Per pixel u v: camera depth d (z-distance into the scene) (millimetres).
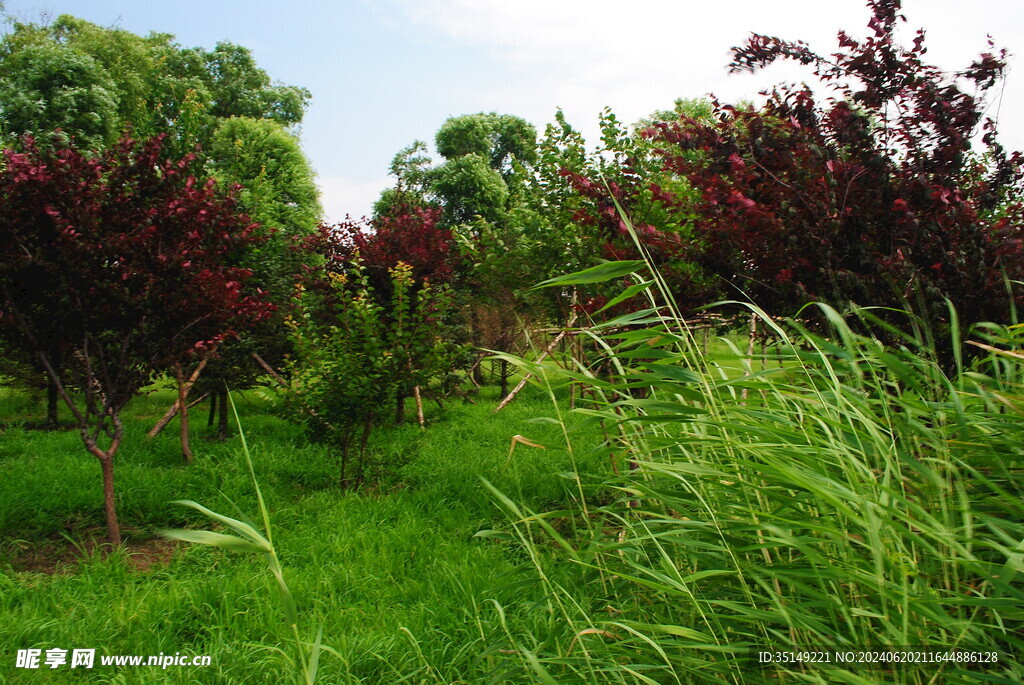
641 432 2605
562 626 2920
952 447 2219
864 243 3885
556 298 6957
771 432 2059
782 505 2152
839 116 4062
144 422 11008
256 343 9781
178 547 5156
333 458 7684
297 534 5367
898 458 1925
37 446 8633
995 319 3672
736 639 2219
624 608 2613
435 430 9711
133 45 30922
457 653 3254
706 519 2271
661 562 2129
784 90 4473
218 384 9453
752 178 4145
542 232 7184
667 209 5914
